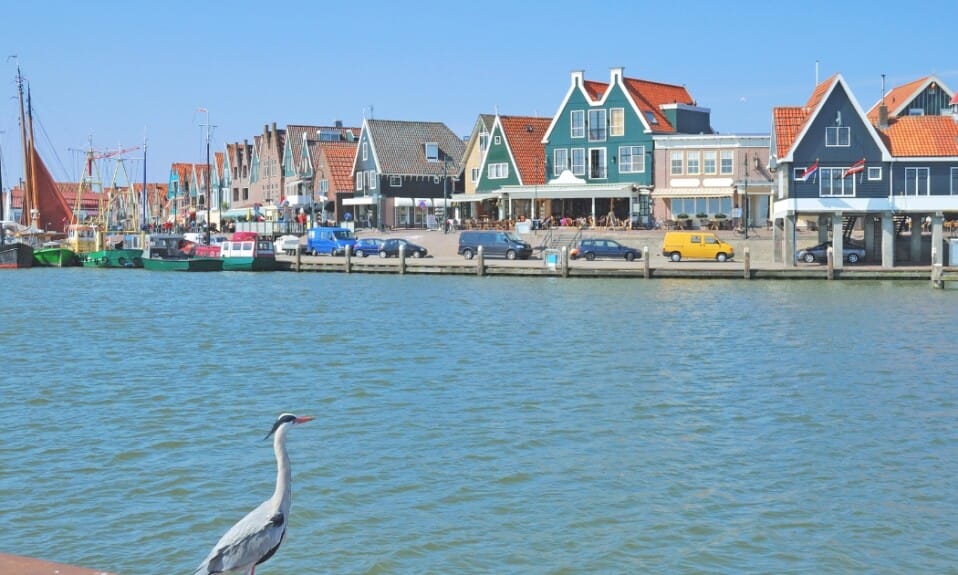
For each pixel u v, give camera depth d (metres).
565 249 72.12
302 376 33.72
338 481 21.66
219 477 22.00
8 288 71.56
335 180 115.19
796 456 23.66
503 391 30.86
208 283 74.56
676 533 18.89
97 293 67.00
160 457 23.53
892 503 20.47
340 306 56.53
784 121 73.81
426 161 110.44
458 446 24.36
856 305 53.56
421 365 35.78
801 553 18.03
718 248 76.62
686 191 89.00
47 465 22.86
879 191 69.94
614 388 31.36
